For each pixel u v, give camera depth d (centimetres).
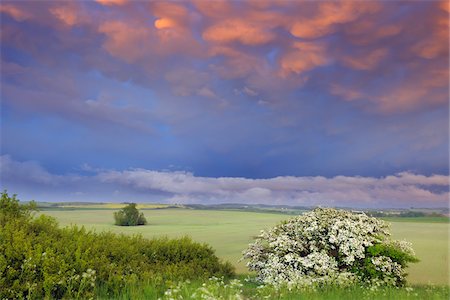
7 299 1010
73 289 1113
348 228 1608
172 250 1631
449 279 1641
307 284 1342
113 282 1198
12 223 1328
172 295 1062
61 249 1247
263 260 1630
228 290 1196
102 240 1465
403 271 1609
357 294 1272
